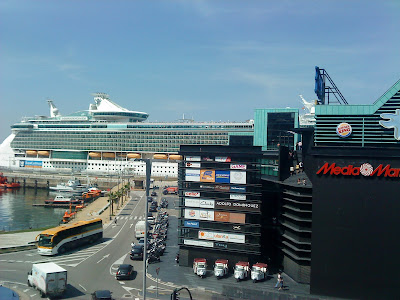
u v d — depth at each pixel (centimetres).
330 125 7419
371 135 7238
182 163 8169
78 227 9544
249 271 7519
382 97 7188
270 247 8338
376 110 7206
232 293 6588
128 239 10681
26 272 7544
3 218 16600
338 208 6706
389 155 6538
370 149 6612
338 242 6688
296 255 7244
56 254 8800
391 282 6475
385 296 6494
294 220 7256
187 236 8062
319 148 6812
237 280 7238
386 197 6538
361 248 6600
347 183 6694
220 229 7831
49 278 6153
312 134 8412
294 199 7400
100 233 10381
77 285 6888
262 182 8656
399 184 6500
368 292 6556
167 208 16488
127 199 19062
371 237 6569
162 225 12231
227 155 7844
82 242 9662
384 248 6519
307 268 7138
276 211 8288
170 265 8212
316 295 6675
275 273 7844
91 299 6188
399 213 6488
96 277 7350
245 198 7694
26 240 10112
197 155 8050
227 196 7819
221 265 7494
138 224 10794
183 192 8119
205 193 7975
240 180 7744
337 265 6669
